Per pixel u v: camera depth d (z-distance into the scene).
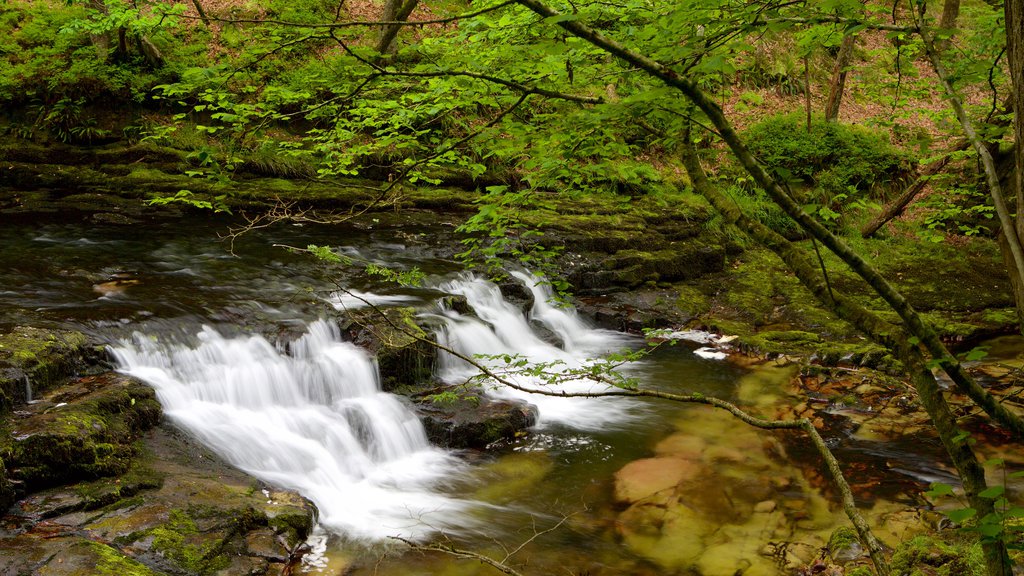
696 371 9.90
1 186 12.15
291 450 6.64
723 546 5.82
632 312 11.71
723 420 8.30
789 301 12.48
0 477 4.83
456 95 4.81
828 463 2.75
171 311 7.82
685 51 2.86
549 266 5.86
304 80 5.04
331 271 10.02
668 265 12.98
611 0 4.32
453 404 7.72
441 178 13.94
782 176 2.55
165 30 14.02
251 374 7.17
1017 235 2.15
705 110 2.57
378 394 7.71
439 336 8.54
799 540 5.91
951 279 13.90
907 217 16.44
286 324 7.95
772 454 7.47
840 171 16.33
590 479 6.89
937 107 19.47
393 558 5.42
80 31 11.73
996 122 7.18
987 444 7.64
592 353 10.47
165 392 6.68
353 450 6.97
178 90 4.50
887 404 8.75
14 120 12.87
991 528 2.02
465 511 6.23
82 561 4.34
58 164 12.59
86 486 5.24
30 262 9.19
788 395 9.09
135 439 6.01
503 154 4.18
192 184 12.57
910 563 4.95
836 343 10.66
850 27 3.07
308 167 13.36
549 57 4.06
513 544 5.74
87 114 13.14
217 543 4.93
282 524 5.40
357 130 5.65
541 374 4.31
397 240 11.87
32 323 6.98
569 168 4.26
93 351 6.74
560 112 4.05
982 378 9.36
